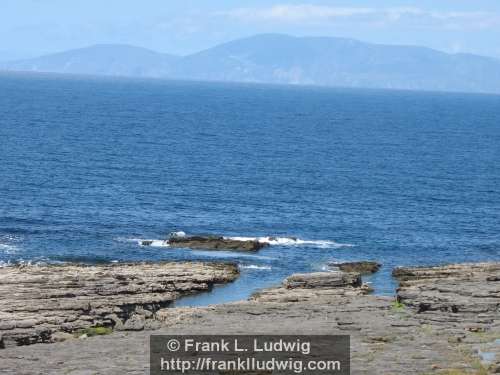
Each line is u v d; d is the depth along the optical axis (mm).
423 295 109000
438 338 89375
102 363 79250
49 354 83312
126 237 163625
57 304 102625
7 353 83938
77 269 126688
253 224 181125
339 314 101562
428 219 196250
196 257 150625
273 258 152000
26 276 117438
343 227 182250
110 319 101750
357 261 149750
